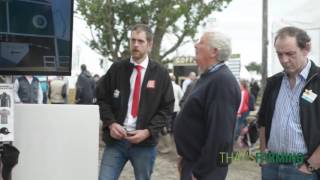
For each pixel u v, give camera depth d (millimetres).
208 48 3562
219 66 3568
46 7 3703
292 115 3654
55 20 3742
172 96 4543
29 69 3703
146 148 4438
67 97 15172
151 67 4480
